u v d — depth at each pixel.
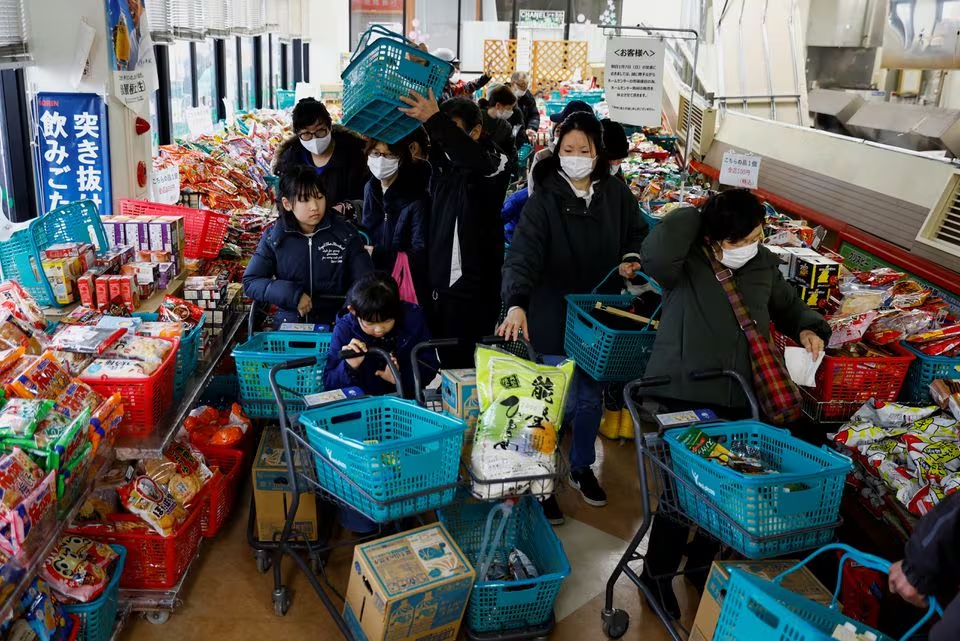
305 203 3.34
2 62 3.47
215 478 3.11
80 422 2.32
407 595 2.41
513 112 8.04
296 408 3.10
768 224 4.56
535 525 2.98
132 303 3.37
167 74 6.54
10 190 4.23
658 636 2.84
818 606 2.00
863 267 4.80
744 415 2.91
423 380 3.18
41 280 3.25
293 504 2.67
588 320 3.29
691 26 9.33
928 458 2.71
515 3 15.77
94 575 2.42
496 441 2.54
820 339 2.91
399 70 3.06
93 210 3.69
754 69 7.99
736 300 2.79
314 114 4.31
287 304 3.38
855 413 3.15
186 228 4.23
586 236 3.34
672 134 9.47
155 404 2.79
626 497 3.72
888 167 4.96
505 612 2.68
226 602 2.89
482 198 3.54
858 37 7.63
